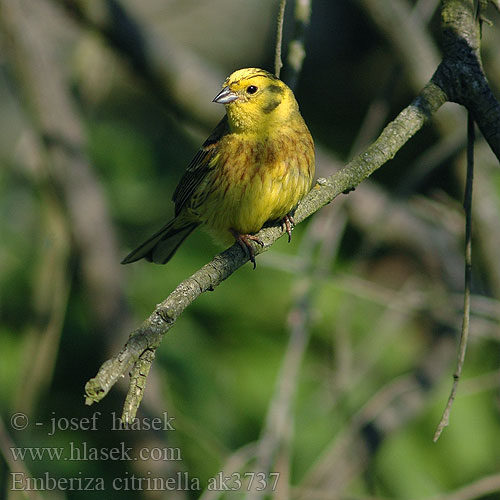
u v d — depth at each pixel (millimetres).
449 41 6414
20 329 10688
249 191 7984
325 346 11445
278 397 8836
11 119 13516
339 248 12289
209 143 8383
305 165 8047
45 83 10922
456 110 11336
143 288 10930
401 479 10758
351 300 10977
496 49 11867
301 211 6422
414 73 11125
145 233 11734
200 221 9102
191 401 10461
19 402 9664
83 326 11016
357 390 11797
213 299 10930
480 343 11984
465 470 10914
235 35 17422
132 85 14805
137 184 12070
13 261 11016
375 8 11078
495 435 11141
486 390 11367
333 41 17312
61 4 11070
